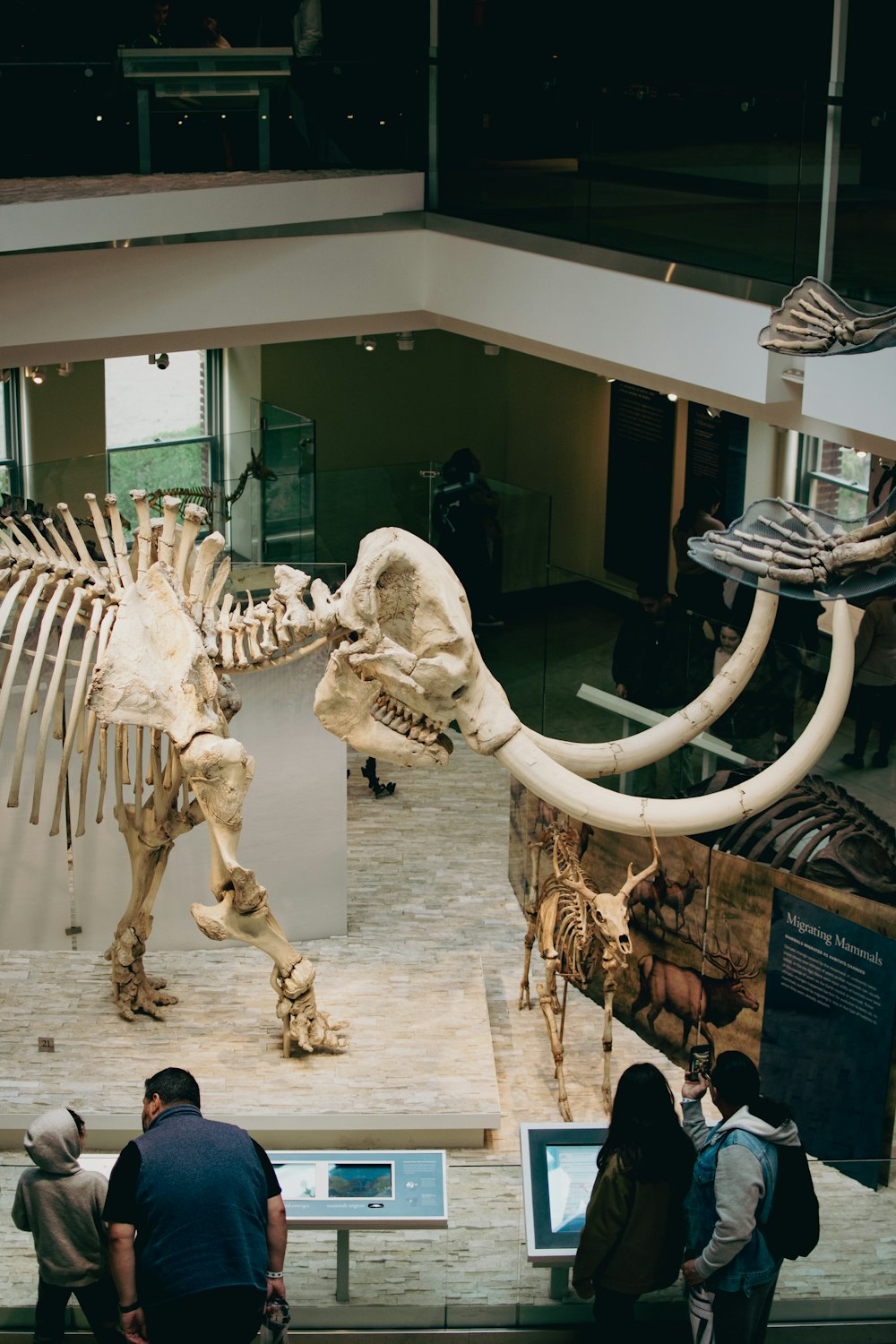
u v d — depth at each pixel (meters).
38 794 7.25
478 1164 5.56
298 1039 7.53
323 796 8.55
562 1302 5.48
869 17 7.42
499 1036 8.14
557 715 9.60
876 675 7.41
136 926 7.79
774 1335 5.50
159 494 9.45
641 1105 5.02
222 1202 4.57
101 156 9.28
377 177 10.29
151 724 7.14
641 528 12.82
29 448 12.19
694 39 9.94
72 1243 5.12
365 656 7.01
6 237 8.86
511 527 10.35
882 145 7.21
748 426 11.43
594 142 8.93
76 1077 7.38
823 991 7.12
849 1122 7.13
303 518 10.59
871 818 7.38
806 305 6.46
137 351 10.02
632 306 8.91
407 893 9.38
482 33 9.61
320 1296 5.49
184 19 9.42
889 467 9.85
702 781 8.00
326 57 9.81
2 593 7.27
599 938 7.59
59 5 8.95
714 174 8.15
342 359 13.23
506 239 9.77
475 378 13.72
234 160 9.72
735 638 8.22
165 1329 4.53
